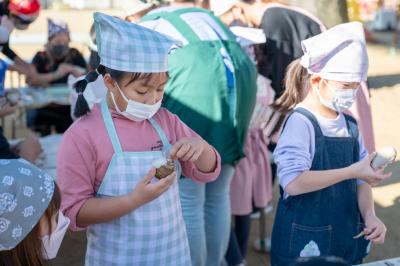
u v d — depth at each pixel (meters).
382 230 2.95
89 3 31.12
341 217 3.05
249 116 3.90
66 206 2.53
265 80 4.57
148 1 4.40
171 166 2.52
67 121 7.34
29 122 7.34
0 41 5.26
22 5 5.57
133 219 2.62
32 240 2.13
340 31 2.92
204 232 3.88
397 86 12.95
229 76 3.62
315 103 3.03
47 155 4.94
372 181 2.77
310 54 2.90
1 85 4.23
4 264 2.11
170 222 2.73
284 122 3.15
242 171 4.70
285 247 3.06
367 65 2.94
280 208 3.12
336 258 2.22
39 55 7.58
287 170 2.90
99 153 2.58
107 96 2.71
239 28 4.81
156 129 2.74
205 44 3.60
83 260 5.25
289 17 4.79
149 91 2.56
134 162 2.61
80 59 7.78
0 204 2.01
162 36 2.62
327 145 2.99
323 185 2.81
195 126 3.61
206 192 3.96
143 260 2.66
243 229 4.84
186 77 3.54
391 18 22.73
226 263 4.46
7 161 2.16
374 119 10.37
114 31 2.51
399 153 8.37
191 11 3.83
